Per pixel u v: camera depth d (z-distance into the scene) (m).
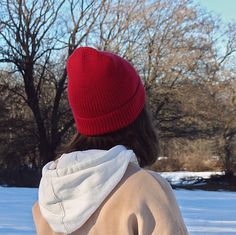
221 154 41.78
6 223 10.35
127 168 1.99
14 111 34.50
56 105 33.72
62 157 2.08
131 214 1.89
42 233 2.19
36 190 20.52
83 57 2.09
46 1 33.56
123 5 34.84
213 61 38.16
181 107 37.91
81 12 33.97
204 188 35.22
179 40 36.69
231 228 10.57
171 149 43.75
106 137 2.11
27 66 33.22
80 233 2.00
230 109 40.19
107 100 2.06
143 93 2.20
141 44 35.72
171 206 1.91
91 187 1.96
